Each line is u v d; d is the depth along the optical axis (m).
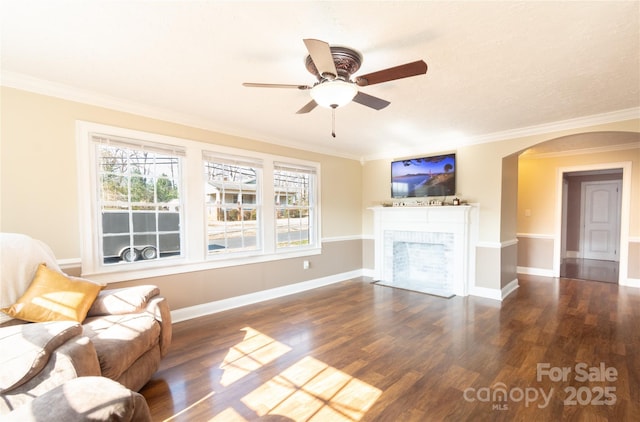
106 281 2.93
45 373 1.43
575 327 3.15
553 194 5.56
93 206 2.87
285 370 2.37
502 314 3.59
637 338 2.88
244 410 1.90
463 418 1.81
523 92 2.75
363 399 2.01
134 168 3.14
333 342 2.86
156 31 1.82
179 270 3.41
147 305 2.30
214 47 2.01
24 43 1.95
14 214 2.49
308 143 4.73
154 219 3.29
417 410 1.89
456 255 4.48
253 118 3.51
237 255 3.94
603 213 7.24
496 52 2.06
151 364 2.13
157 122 3.25
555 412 1.86
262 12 1.64
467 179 4.52
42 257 2.23
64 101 2.70
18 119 2.49
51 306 2.00
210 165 3.72
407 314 3.61
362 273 5.87
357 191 5.75
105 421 0.92
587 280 5.21
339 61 2.05
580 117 3.49
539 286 4.86
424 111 3.25
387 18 1.70
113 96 2.87
